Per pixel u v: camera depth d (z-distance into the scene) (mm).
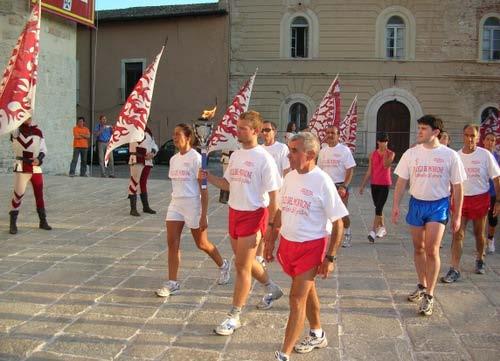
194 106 31078
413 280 6641
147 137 10688
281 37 29828
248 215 4938
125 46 32406
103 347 4645
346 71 29594
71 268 6949
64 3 18328
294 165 4262
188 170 5754
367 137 29625
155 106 31734
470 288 6312
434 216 5469
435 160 5480
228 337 4863
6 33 16625
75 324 5129
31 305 5605
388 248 8391
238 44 30234
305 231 4207
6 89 7613
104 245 8188
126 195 13445
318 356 4496
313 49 29688
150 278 6566
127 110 8836
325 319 5309
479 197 6719
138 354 4520
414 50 29266
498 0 28766
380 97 29516
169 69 31422
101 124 20422
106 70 32906
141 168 10641
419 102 29453
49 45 18516
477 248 6918
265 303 5516
